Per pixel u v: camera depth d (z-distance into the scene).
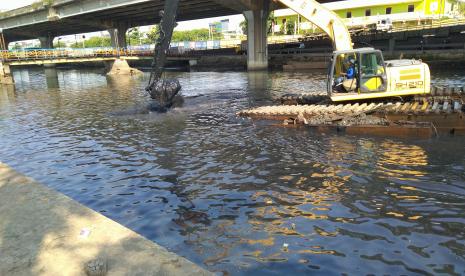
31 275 4.13
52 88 36.97
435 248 5.97
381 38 43.88
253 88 28.38
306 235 6.48
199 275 4.04
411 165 9.72
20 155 12.52
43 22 62.94
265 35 49.22
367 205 7.56
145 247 4.64
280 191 8.41
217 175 9.60
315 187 8.56
